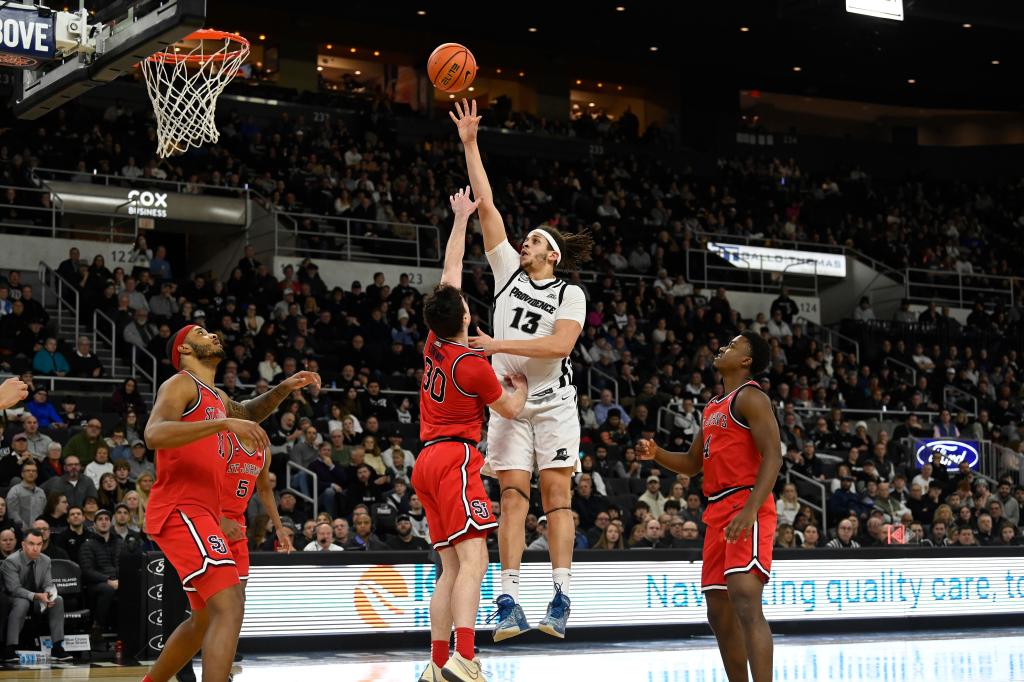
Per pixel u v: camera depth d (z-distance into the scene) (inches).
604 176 1163.9
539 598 475.5
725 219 1141.7
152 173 890.7
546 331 232.8
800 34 1163.9
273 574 429.1
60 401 631.8
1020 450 818.2
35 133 894.4
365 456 603.5
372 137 1090.1
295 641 430.3
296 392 640.4
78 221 832.9
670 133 1338.6
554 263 239.3
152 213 851.4
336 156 1029.2
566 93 1338.6
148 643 406.0
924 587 547.2
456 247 244.4
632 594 489.7
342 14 1122.7
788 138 1370.6
